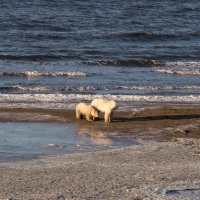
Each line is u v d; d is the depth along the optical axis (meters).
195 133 56.00
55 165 43.34
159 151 48.09
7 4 182.50
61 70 98.19
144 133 55.69
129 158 45.59
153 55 119.62
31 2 188.25
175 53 123.06
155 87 83.62
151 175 40.62
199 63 110.12
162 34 145.75
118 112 64.44
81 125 58.59
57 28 150.75
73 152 48.03
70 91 80.31
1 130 55.84
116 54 119.56
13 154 47.09
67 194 36.28
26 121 59.94
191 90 83.06
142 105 69.19
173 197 35.91
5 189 37.16
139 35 143.25
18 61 108.25
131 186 38.06
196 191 37.28
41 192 36.66
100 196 36.00
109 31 148.75
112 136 54.31
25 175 40.47
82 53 118.38
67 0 192.75
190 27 160.75
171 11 186.25
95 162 44.25
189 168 42.62
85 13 175.00
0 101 70.00
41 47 123.00
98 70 99.56
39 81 87.38
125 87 82.88
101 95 75.12
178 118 62.25
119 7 187.50
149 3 196.75
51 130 56.38
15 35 138.00
